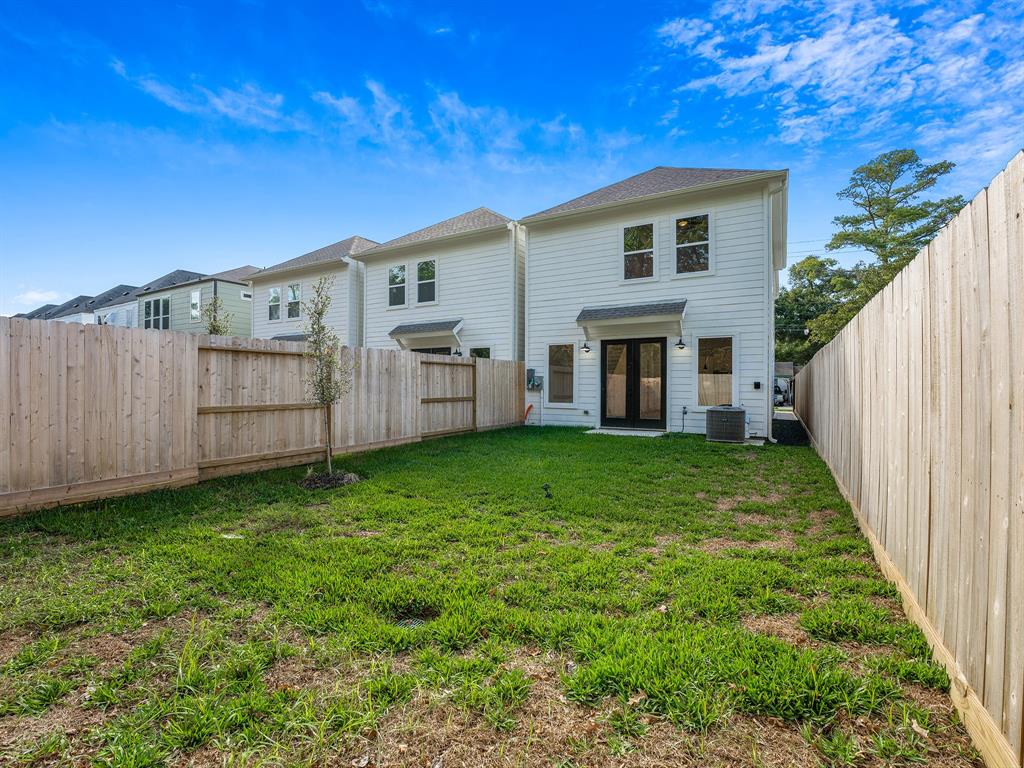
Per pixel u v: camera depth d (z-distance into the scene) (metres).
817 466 6.89
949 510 2.00
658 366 11.13
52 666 2.08
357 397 7.84
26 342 4.36
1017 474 1.43
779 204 10.86
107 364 4.90
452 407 10.20
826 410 6.77
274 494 5.25
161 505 4.72
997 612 1.53
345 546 3.62
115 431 4.95
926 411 2.37
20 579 3.01
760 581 2.93
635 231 11.36
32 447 4.39
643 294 11.19
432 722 1.73
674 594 2.78
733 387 10.16
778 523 4.31
